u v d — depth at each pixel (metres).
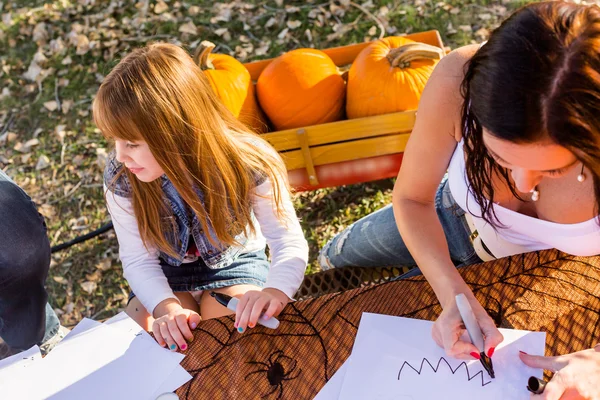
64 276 2.43
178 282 1.60
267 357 1.05
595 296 1.04
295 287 1.41
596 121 0.73
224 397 1.01
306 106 2.14
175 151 1.30
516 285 1.07
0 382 1.07
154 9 3.34
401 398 0.97
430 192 1.28
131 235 1.50
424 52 2.05
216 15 3.26
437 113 1.13
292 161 2.10
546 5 0.77
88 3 3.43
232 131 1.45
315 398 0.99
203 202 1.41
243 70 2.22
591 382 0.92
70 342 1.12
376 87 2.05
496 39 0.78
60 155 2.84
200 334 1.10
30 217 1.49
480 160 1.05
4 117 3.04
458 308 1.00
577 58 0.71
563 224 1.09
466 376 0.98
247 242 1.63
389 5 3.14
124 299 2.35
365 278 1.63
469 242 1.46
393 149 2.09
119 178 1.43
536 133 0.76
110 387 1.05
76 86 3.11
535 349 0.99
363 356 1.02
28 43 3.32
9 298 1.49
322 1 3.21
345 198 2.48
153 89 1.25
